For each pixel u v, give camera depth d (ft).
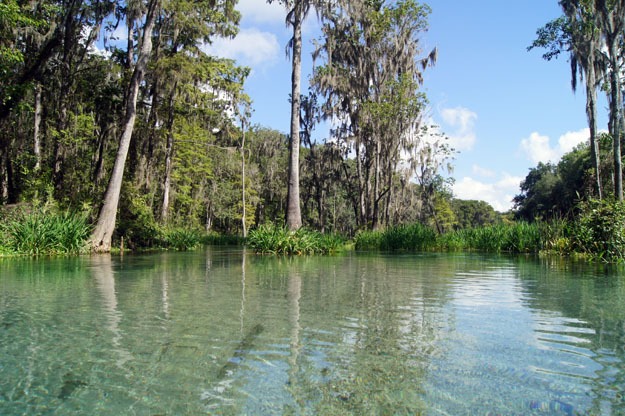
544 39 63.00
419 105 81.00
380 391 6.84
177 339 9.74
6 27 49.39
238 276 23.32
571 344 9.51
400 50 84.99
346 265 31.60
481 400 6.52
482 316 12.46
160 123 81.82
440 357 8.57
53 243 41.96
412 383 7.18
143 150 71.00
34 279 21.53
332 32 85.81
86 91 68.18
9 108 55.16
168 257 41.57
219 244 102.01
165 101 77.20
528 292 17.25
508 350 9.06
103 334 10.16
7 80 54.54
